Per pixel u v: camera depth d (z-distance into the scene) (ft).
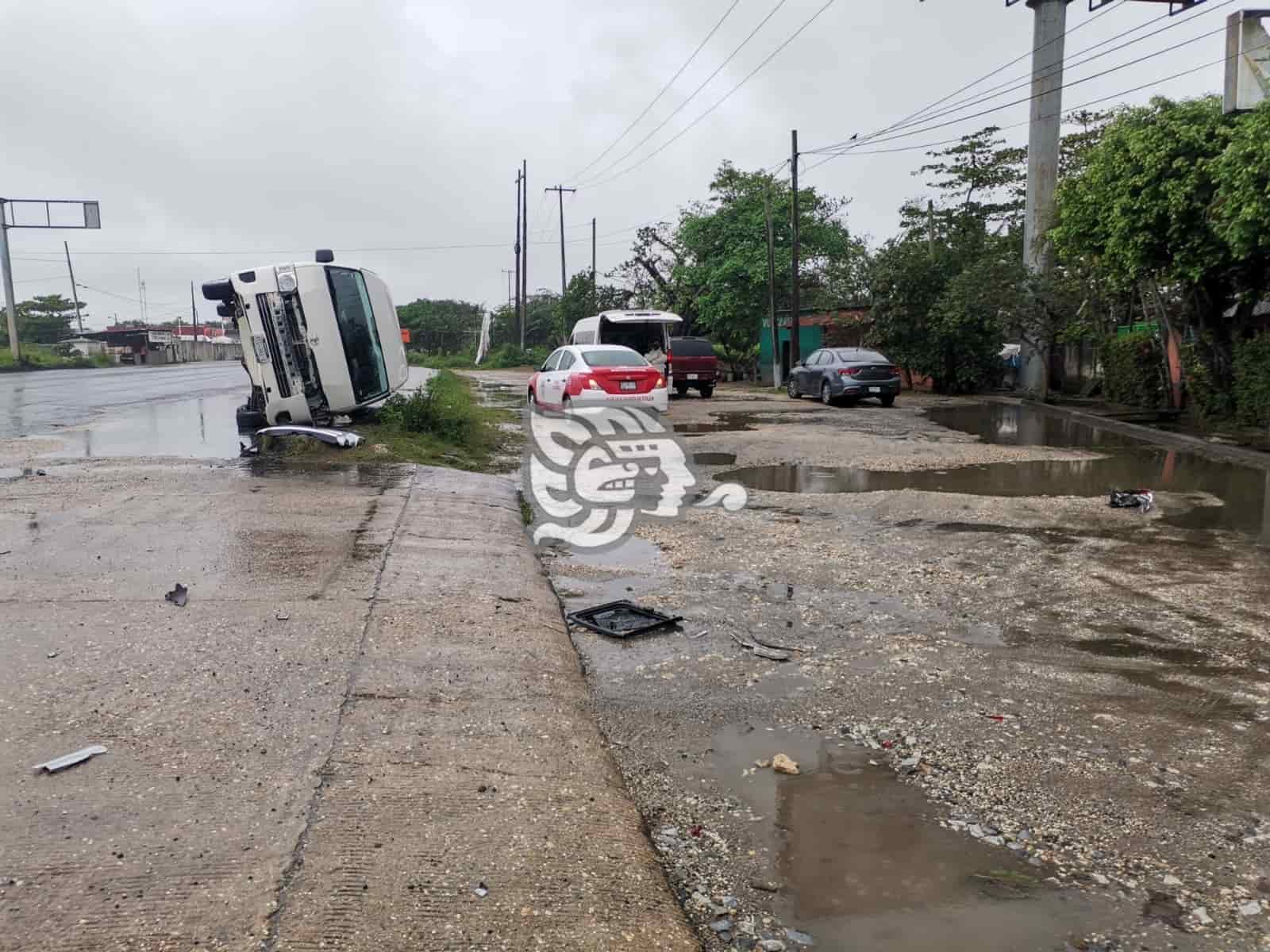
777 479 35.19
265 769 10.46
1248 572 21.26
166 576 17.80
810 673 15.25
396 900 8.21
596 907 8.45
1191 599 19.13
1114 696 14.19
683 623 17.87
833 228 127.34
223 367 182.50
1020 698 14.14
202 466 32.14
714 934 8.62
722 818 10.76
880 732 13.00
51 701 11.93
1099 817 10.69
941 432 51.88
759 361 121.90
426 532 22.86
